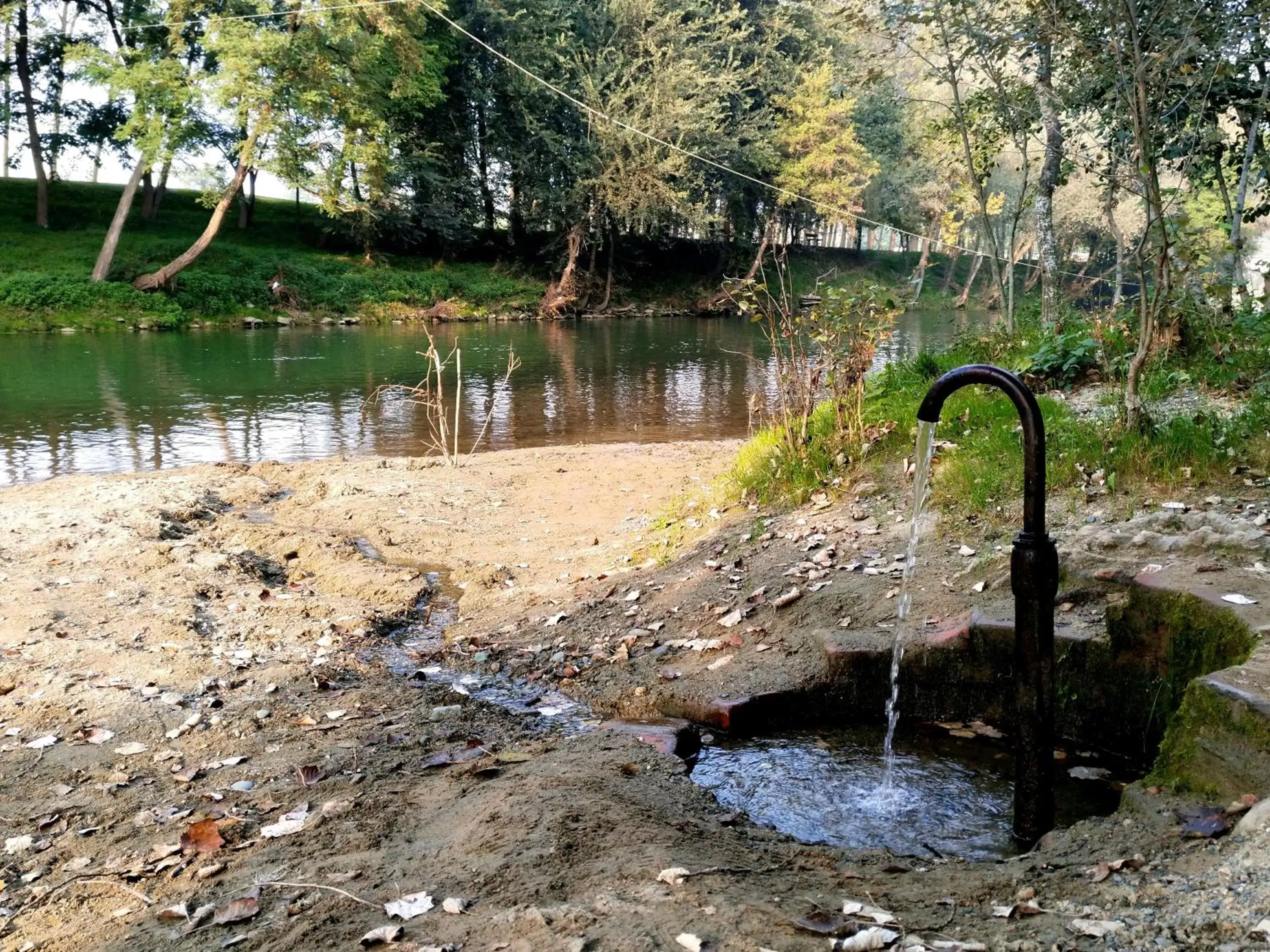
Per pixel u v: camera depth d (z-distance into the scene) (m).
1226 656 3.78
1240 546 4.53
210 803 3.66
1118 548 4.85
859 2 11.43
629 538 7.06
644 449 10.88
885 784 3.97
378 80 32.78
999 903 2.58
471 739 4.22
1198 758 3.14
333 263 38.53
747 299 7.89
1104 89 9.30
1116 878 2.63
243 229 40.69
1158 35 7.08
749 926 2.39
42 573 6.35
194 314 30.97
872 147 47.59
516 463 10.09
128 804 3.67
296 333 29.83
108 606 5.81
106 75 29.12
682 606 5.63
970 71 11.99
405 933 2.49
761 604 5.42
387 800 3.59
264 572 6.78
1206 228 7.56
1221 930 2.25
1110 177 8.78
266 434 12.98
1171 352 7.91
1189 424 6.02
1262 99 9.24
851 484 6.72
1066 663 4.33
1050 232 11.70
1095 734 4.34
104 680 4.80
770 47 44.88
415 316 36.28
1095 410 6.96
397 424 13.91
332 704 4.71
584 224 41.75
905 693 4.61
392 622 5.89
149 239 35.47
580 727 4.50
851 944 2.28
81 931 2.79
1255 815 2.70
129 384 17.44
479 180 44.47
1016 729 3.34
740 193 45.00
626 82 39.59
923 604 4.98
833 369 7.55
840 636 4.78
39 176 34.81
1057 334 8.75
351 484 8.95
